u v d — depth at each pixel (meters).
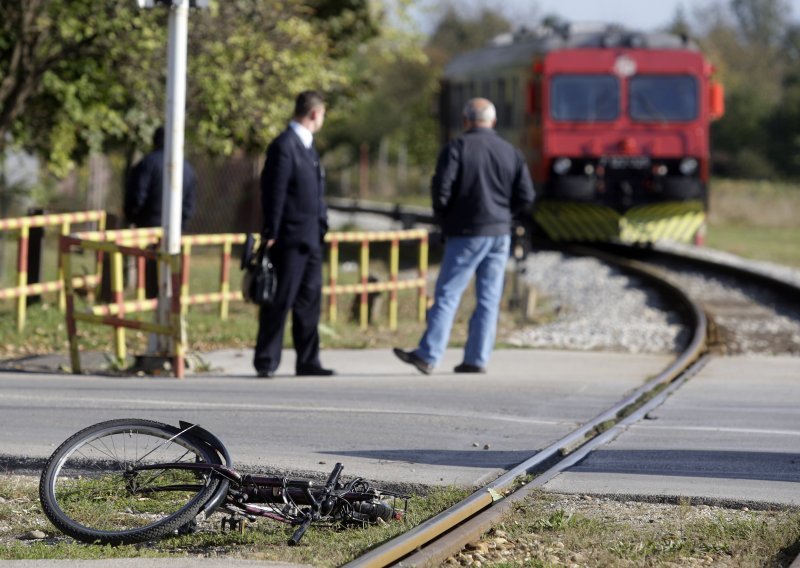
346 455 21.03
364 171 151.50
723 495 18.20
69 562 14.55
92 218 41.84
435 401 27.08
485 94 84.12
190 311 44.12
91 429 16.73
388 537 15.66
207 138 54.25
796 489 18.69
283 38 53.47
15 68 47.47
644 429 23.59
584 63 74.06
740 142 197.50
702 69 74.94
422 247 46.31
